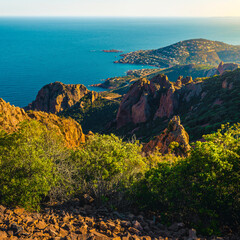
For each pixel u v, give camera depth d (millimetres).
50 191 13055
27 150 12703
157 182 12688
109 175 14070
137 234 9516
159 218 12383
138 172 15570
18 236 7996
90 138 17312
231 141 13781
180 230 10469
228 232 10797
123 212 12734
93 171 14438
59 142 16531
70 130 43906
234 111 54688
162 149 32250
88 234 8664
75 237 8328
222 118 54438
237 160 11586
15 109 35406
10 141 13383
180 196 11969
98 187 13297
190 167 12359
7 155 12422
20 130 14492
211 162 11789
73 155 15445
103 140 16750
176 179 12172
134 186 13812
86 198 13156
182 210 12117
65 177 13844
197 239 9102
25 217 9781
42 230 8633
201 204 11383
